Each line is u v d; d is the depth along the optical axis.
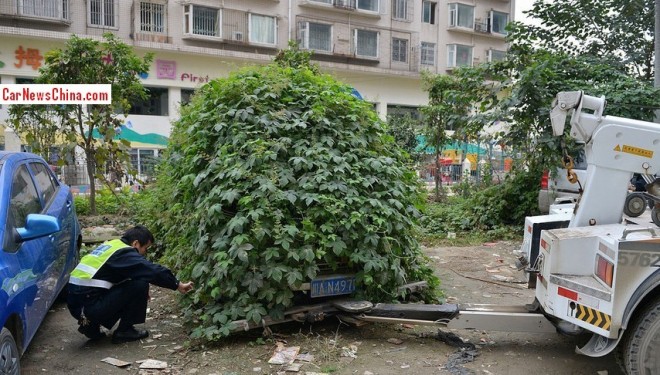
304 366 4.11
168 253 5.92
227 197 4.51
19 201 4.22
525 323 4.35
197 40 23.88
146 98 11.55
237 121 5.08
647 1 12.65
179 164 5.73
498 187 11.12
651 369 3.35
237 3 24.83
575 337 4.70
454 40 32.16
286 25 26.61
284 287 4.49
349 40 28.61
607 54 13.06
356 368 4.08
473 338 4.77
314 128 5.13
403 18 30.27
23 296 3.58
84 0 21.39
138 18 22.53
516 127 10.48
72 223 5.73
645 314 3.37
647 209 4.35
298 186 4.76
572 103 4.01
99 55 10.46
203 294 4.66
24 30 19.72
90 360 4.27
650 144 3.88
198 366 4.12
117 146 10.88
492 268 7.65
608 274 3.44
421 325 4.57
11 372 3.34
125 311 4.58
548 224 4.87
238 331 4.42
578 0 12.93
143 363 4.18
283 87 5.34
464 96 11.11
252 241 4.47
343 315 4.70
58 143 10.83
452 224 10.84
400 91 30.44
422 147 16.17
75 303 4.48
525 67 10.34
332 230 4.60
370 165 5.10
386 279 4.75
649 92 9.38
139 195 10.81
